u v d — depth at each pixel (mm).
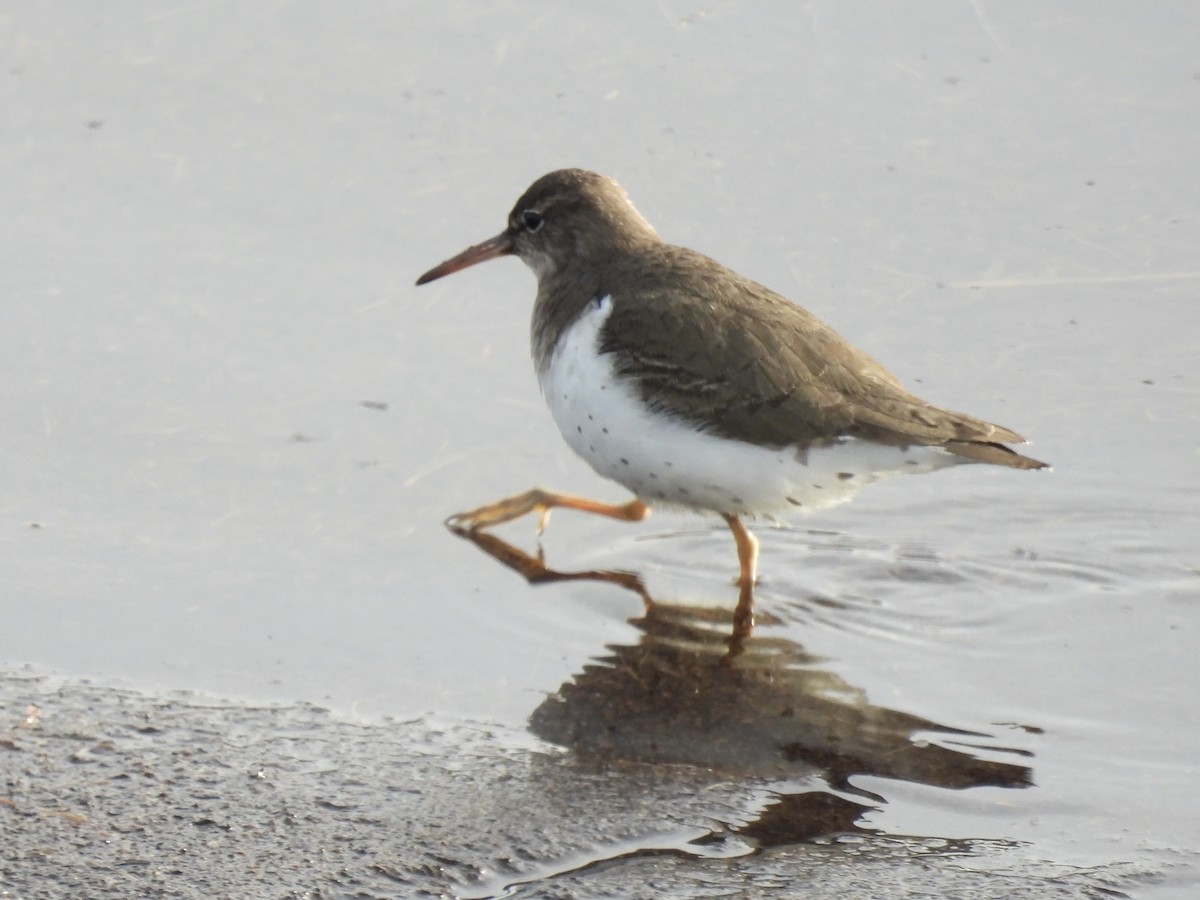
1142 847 8703
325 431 13383
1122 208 16062
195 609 11094
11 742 9312
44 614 10898
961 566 12180
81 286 14805
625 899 8094
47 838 8438
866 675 10703
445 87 17375
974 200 16188
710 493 11703
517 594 11656
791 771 9438
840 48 17984
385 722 9844
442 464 13172
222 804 8805
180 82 17312
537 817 8797
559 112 17094
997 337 14625
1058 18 18203
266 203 15992
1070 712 10234
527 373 14320
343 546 12039
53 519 12031
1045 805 9156
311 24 18219
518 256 13531
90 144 16531
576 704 10180
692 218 15922
